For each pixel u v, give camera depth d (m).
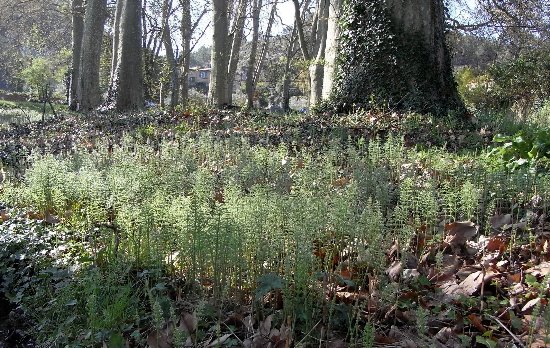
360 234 3.13
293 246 3.06
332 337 2.70
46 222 4.64
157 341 2.67
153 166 5.89
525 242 3.74
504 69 19.28
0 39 43.84
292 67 36.91
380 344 2.61
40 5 34.69
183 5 23.48
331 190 4.47
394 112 9.66
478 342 2.60
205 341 2.76
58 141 8.58
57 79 40.47
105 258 3.71
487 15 17.88
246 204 3.37
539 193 4.38
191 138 7.75
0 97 36.94
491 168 5.08
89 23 21.58
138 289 3.27
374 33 10.64
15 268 4.07
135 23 16.06
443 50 10.85
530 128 9.31
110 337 2.86
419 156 6.18
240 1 25.53
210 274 3.29
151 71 26.08
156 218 3.59
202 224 3.24
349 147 5.97
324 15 20.59
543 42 19.39
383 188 4.24
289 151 7.04
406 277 3.18
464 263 3.44
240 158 5.99
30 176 5.30
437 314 2.87
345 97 10.91
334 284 2.93
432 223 3.89
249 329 2.79
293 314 2.73
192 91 48.56
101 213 4.12
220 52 18.62
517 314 2.81
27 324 3.60
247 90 26.22
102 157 6.46
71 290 3.31
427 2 10.49
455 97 10.95
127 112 13.73
